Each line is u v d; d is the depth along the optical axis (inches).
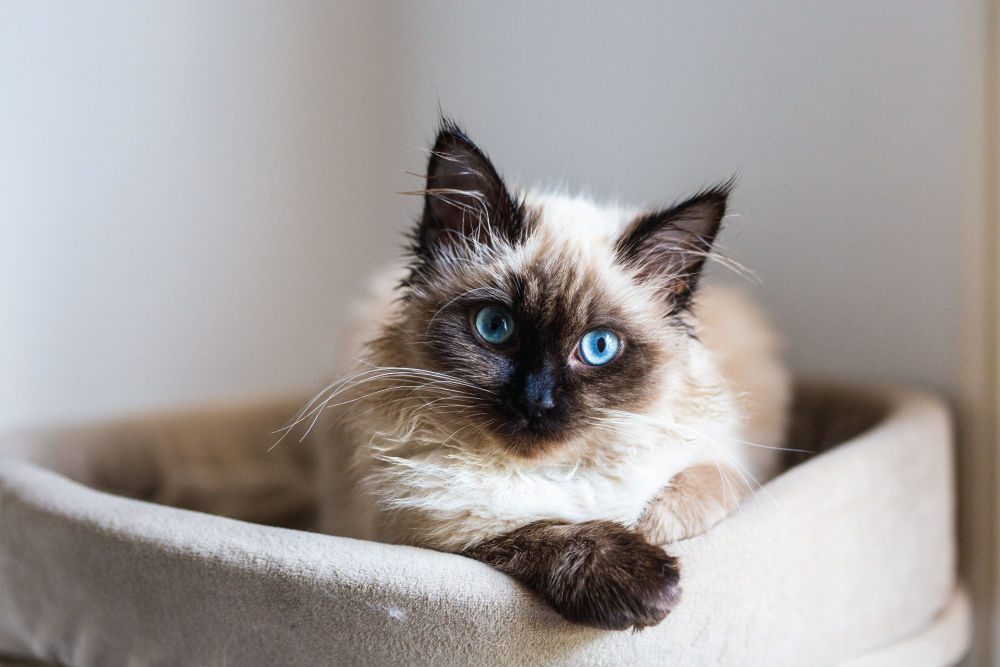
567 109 30.1
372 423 18.7
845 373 25.9
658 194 28.4
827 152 25.7
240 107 31.3
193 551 16.7
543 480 17.8
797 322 26.6
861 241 25.4
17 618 18.5
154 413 25.4
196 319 31.0
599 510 17.6
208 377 31.5
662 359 18.4
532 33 30.8
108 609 17.4
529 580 16.4
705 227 18.5
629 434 18.0
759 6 26.5
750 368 22.1
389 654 16.2
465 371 17.8
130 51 28.7
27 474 19.1
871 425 23.1
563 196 21.5
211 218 31.1
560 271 18.0
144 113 29.2
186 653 17.0
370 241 34.7
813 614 18.5
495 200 18.5
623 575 16.0
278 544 16.6
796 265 26.5
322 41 32.9
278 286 32.8
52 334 28.0
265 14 31.5
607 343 18.1
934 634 20.9
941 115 23.9
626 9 28.6
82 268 28.4
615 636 16.3
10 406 27.4
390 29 34.5
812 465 19.2
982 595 23.3
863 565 19.5
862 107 25.1
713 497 18.1
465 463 17.8
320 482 22.5
